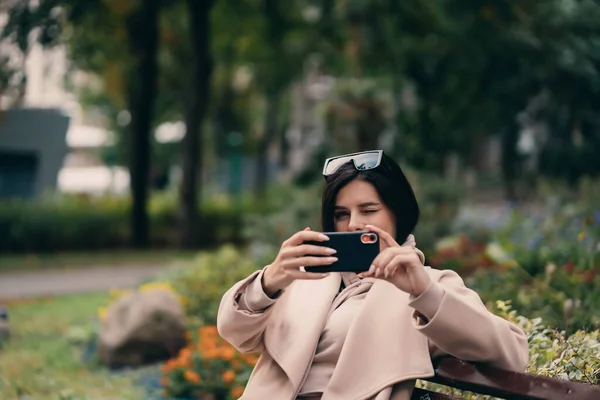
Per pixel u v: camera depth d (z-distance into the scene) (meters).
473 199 24.58
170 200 24.72
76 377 6.59
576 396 2.11
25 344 8.02
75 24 15.18
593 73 13.51
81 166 44.72
